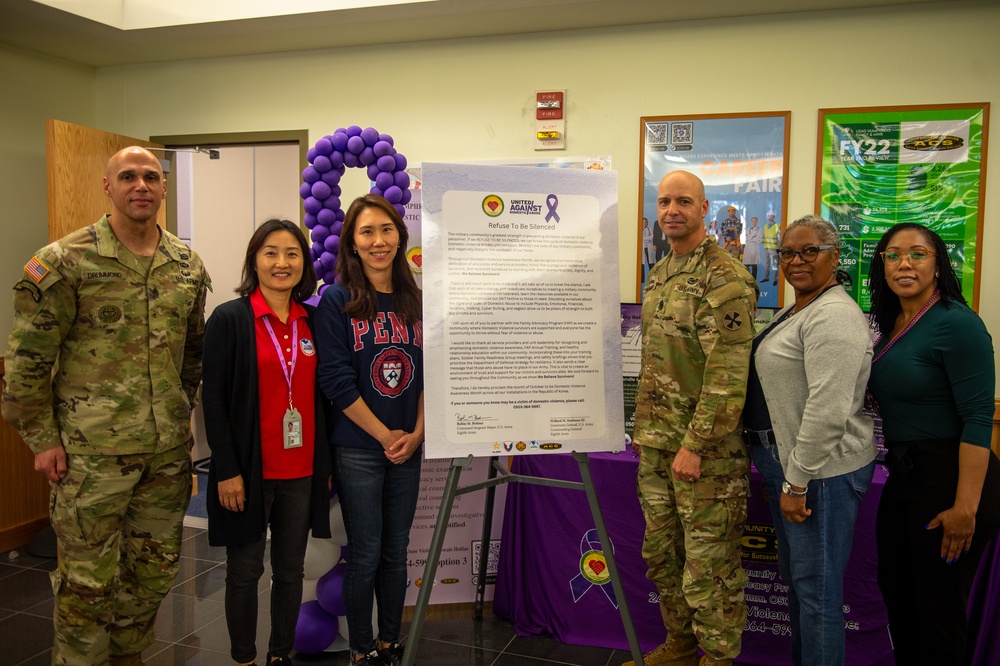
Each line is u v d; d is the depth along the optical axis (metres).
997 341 3.02
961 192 3.02
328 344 2.26
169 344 2.22
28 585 3.14
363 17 3.19
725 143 3.23
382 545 2.44
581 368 2.33
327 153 2.78
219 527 2.18
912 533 1.94
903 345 1.97
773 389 2.04
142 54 3.84
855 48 3.07
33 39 3.59
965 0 2.95
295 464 2.26
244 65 3.84
